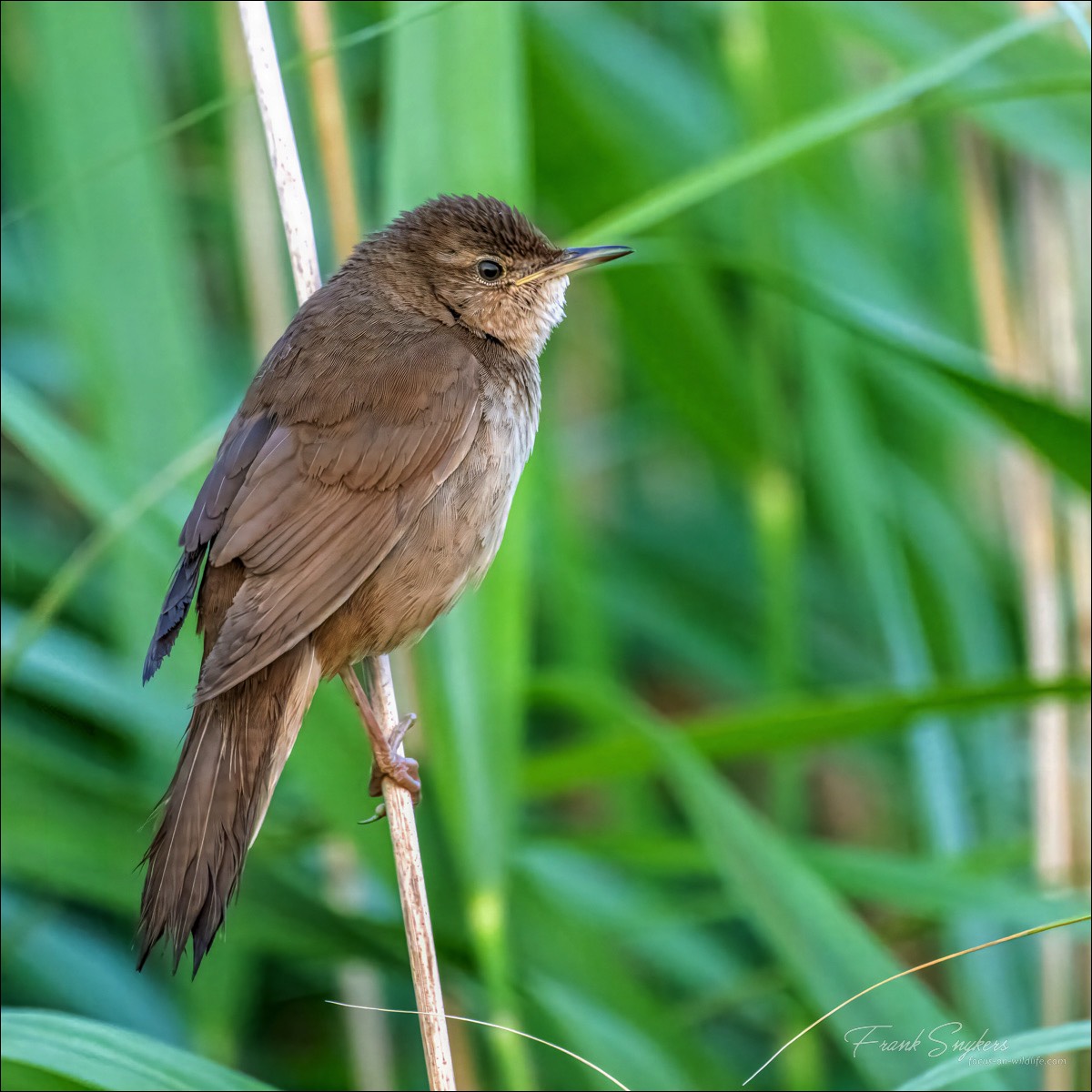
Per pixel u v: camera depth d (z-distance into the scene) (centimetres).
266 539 738
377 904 1058
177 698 990
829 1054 1110
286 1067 1091
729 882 855
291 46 1130
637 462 1439
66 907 1113
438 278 861
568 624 1177
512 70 880
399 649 802
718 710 1426
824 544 1384
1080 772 1055
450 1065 730
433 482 776
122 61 1009
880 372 1196
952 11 955
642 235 1146
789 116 1118
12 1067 734
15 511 1216
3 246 1191
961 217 1194
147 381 1004
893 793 1241
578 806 1325
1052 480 1080
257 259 1099
